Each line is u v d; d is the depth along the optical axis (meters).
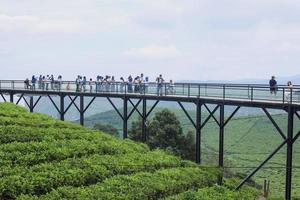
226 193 35.41
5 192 24.25
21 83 62.72
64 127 38.88
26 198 23.88
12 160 28.27
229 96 41.00
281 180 82.62
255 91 38.34
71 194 25.39
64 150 31.75
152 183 30.52
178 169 36.44
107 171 30.38
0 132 32.06
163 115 69.62
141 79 49.97
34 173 26.80
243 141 124.75
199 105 41.72
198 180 35.53
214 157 90.25
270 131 132.62
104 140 37.81
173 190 31.69
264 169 93.38
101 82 53.19
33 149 30.45
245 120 145.62
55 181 26.66
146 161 35.38
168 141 67.62
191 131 71.44
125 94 49.72
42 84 59.56
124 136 49.91
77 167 29.42
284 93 34.97
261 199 43.62
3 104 42.59
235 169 80.69
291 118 34.44
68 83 57.03
